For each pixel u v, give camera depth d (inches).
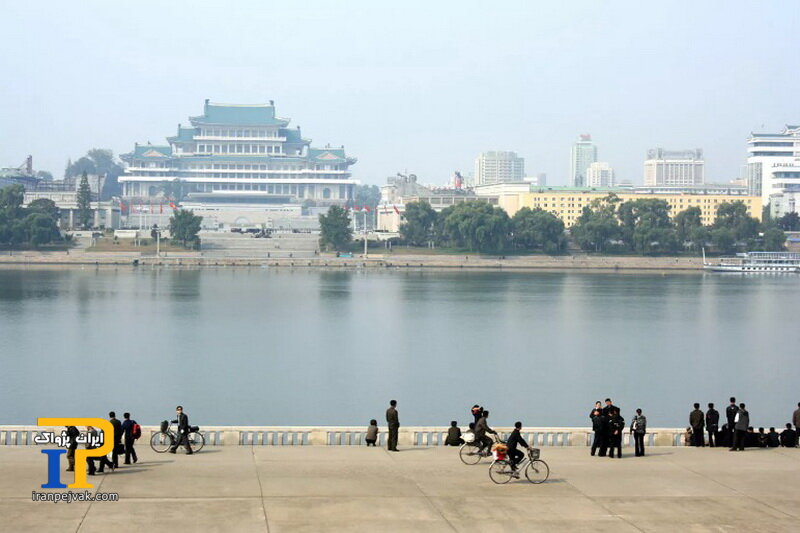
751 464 3597.4
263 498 3024.1
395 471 3376.0
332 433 3909.9
